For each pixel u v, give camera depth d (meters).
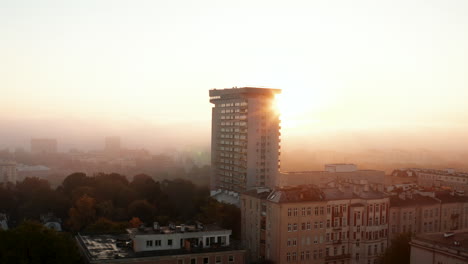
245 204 162.88
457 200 176.38
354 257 152.12
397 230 161.88
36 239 107.81
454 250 105.19
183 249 123.69
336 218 149.88
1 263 102.56
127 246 125.44
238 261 124.88
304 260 144.00
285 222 141.12
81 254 126.31
